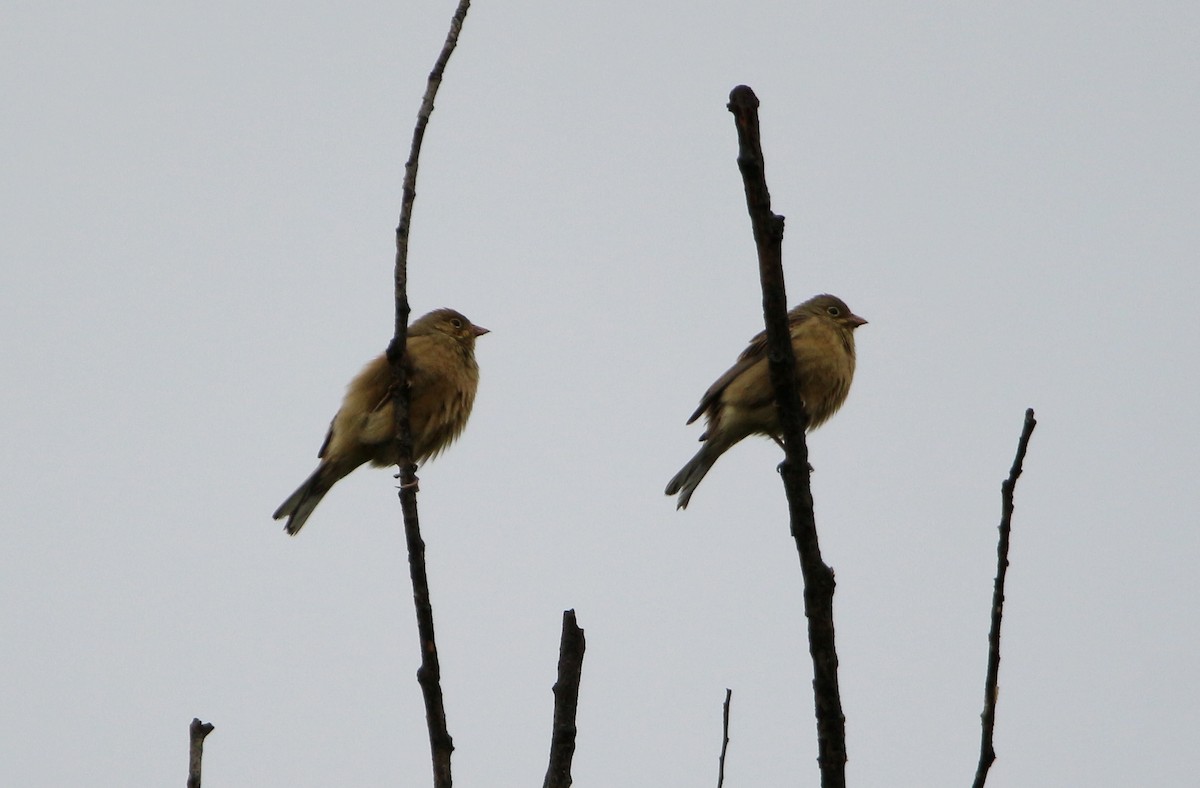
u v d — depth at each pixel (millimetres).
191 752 7598
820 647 8555
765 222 8414
